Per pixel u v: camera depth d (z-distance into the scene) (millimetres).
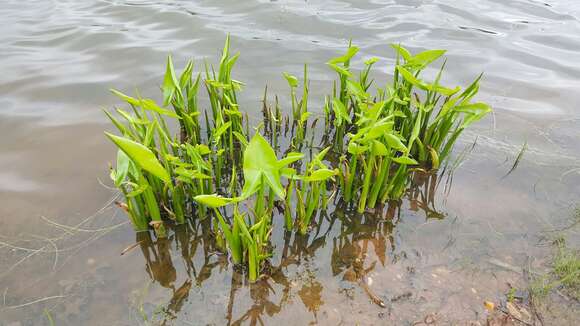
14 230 2320
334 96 2963
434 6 5910
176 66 4074
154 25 5066
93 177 2734
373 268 2113
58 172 2770
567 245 2217
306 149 3145
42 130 3191
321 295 1969
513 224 2389
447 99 2604
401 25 5219
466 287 1987
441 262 2137
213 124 3260
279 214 2512
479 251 2199
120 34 4781
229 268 2131
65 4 5781
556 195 2629
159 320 1844
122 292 1979
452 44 4773
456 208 2539
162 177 1970
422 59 2477
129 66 4098
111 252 2201
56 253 2184
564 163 2951
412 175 2875
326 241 2312
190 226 2410
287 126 3326
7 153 2930
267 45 4594
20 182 2674
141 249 2236
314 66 4199
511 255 2170
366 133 2178
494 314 1854
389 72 4070
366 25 5211
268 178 1745
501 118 3506
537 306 1889
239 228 2008
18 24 5027
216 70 4023
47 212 2453
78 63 4164
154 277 2068
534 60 4480
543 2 6266
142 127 2297
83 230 2334
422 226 2398
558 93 3887
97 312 1876
